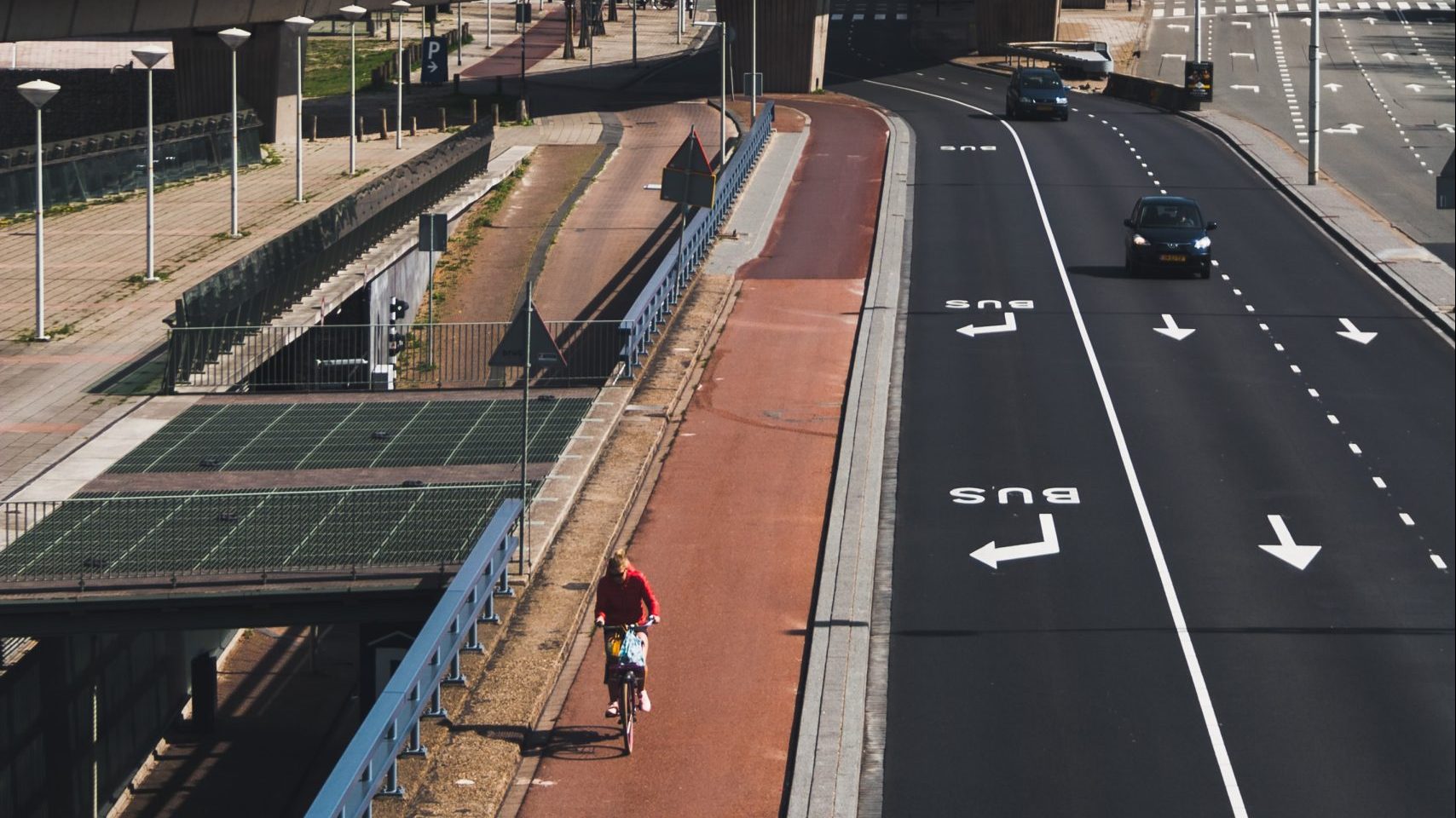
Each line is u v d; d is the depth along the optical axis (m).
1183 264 83.19
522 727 36.56
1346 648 41.28
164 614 46.41
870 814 33.66
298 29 102.50
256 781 61.75
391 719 31.75
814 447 57.94
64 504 52.53
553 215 110.19
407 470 55.62
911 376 67.00
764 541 48.91
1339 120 145.88
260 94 134.12
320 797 28.33
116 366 68.50
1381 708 37.84
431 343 82.50
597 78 182.75
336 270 84.00
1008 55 194.88
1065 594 45.06
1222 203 104.81
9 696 52.19
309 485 54.22
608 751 36.06
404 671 33.59
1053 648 41.56
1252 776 34.81
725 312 77.94
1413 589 45.00
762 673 40.03
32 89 70.19
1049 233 95.25
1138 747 36.22
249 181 113.62
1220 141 132.00
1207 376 66.75
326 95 170.88
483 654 40.44
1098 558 47.69
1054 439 58.81
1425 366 68.00
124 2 110.81
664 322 74.81
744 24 167.88
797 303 79.69
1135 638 42.09
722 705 38.31
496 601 44.06
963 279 84.00
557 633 41.94
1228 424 60.41
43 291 74.50
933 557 47.94
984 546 48.78
